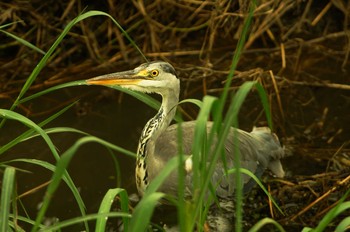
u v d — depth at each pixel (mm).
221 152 6148
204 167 5812
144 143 10719
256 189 11180
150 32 14859
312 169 11523
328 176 11086
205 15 15102
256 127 11883
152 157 10469
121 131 12680
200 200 5418
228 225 10156
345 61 14055
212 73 13648
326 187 10852
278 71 14219
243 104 13492
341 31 15297
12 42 14711
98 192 10969
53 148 6637
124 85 10367
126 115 13188
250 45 15102
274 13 14352
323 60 14578
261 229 10109
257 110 13289
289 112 13188
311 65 14438
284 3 14250
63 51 14711
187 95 13625
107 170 11609
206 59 14133
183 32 15180
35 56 14633
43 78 14156
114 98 13688
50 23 14773
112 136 12500
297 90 13773
